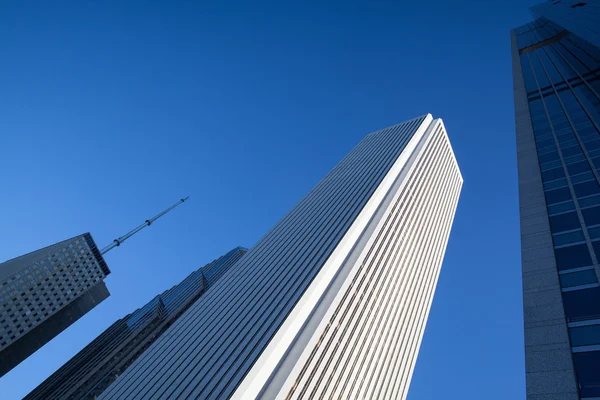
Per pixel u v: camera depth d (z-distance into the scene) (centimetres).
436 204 14200
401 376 8644
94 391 15812
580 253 1959
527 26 9869
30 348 13875
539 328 1698
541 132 3741
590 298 1666
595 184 2433
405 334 9450
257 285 9112
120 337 19638
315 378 6069
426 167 13862
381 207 10375
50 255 15700
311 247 9450
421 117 16062
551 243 2169
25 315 13725
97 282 17388
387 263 9512
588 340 1502
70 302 15925
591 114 3497
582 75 4669
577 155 2933
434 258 13038
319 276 7769
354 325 7481
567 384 1405
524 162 3309
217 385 6191
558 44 6819
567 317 1662
